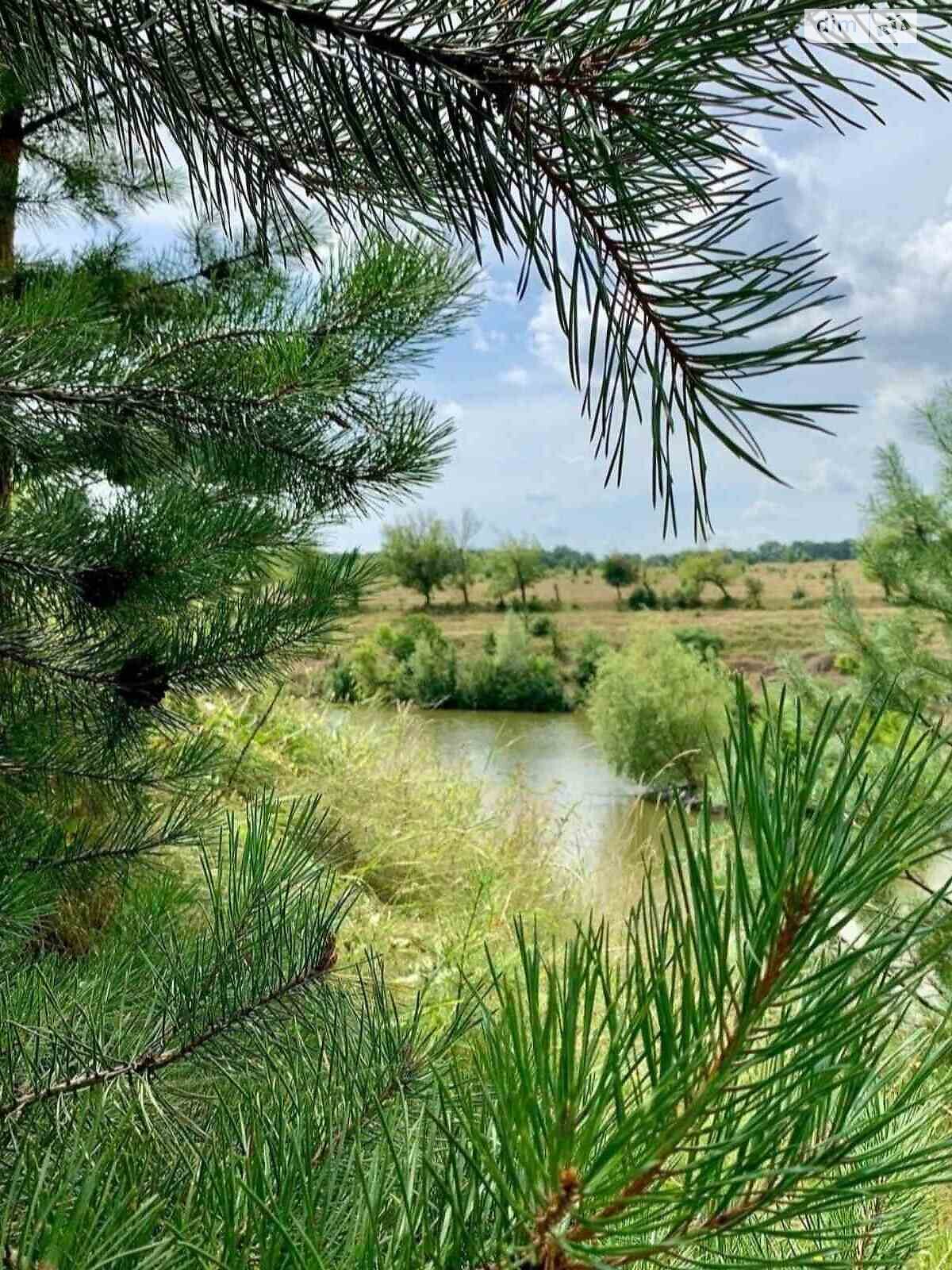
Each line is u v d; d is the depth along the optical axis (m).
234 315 2.56
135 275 3.59
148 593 2.40
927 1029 0.58
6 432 2.22
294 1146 0.62
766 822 0.38
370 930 3.48
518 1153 0.39
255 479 2.63
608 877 4.59
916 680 3.51
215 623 2.56
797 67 0.55
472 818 5.41
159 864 2.01
